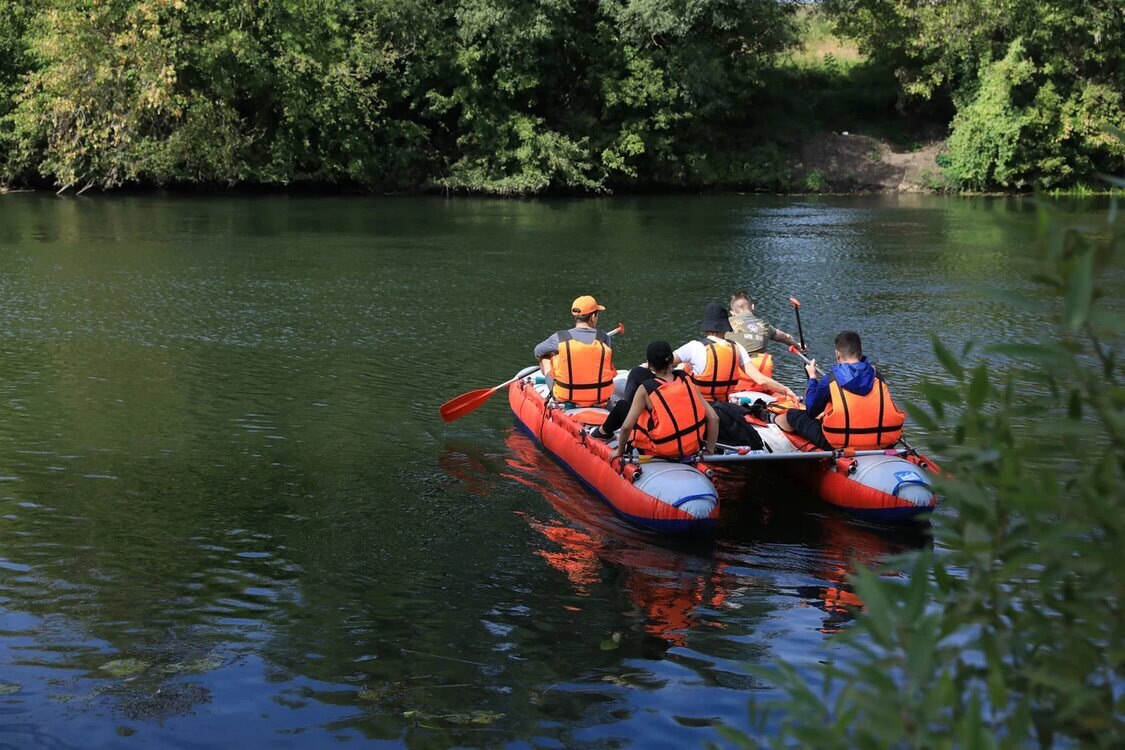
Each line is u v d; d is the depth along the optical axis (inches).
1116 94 1237.7
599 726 166.1
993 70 1275.8
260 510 264.5
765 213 1077.1
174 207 1042.1
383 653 190.7
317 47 1177.4
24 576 221.9
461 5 1230.9
